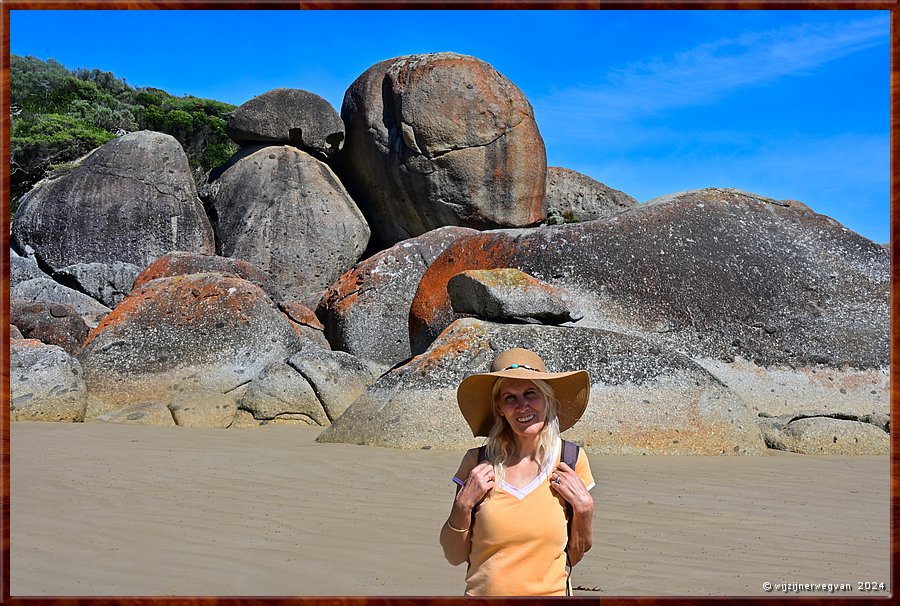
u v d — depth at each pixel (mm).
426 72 23203
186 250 23266
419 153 23125
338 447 8336
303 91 24562
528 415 3322
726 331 12117
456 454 7988
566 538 3307
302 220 23547
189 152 40156
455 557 3402
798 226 13195
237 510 5570
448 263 13242
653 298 12219
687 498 6281
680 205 13047
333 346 16406
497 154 23281
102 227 22750
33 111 34625
